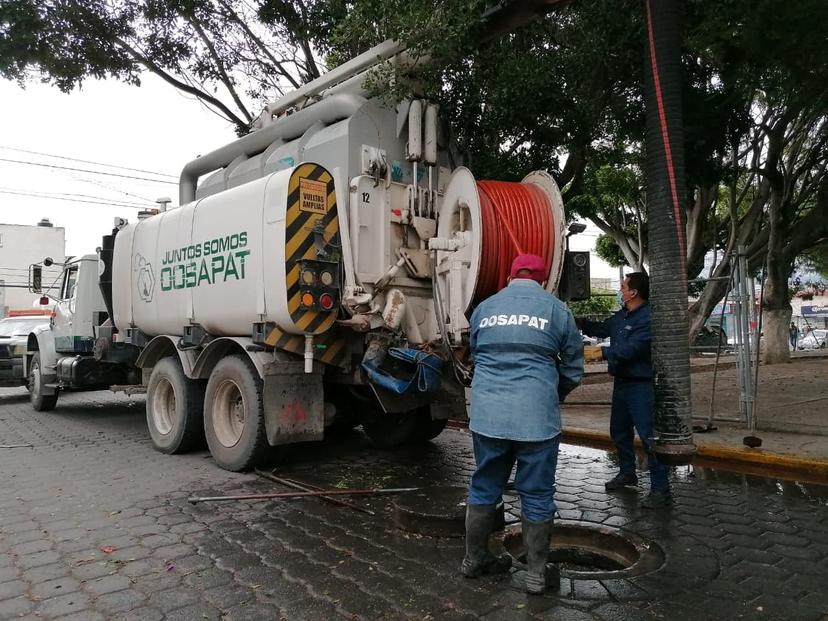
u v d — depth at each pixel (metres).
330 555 3.95
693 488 5.61
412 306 6.32
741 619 3.08
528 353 3.39
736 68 7.93
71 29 10.28
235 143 8.54
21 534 4.40
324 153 6.65
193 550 4.06
